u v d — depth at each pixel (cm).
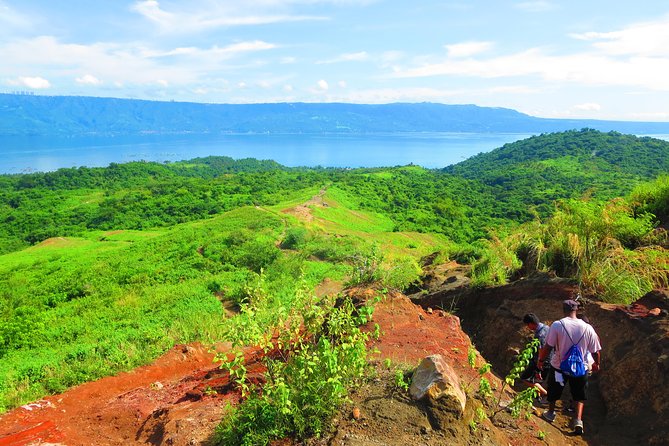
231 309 2086
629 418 486
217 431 443
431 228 7700
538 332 575
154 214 8938
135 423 626
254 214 5719
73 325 1984
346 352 438
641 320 572
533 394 442
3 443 617
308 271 2677
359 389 450
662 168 13475
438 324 706
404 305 765
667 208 997
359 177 12375
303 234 3800
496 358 729
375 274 1090
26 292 3072
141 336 1323
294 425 402
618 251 774
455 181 13562
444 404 411
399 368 497
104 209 9319
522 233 1078
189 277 2905
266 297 509
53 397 872
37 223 9075
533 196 10462
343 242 3969
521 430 442
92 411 712
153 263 3434
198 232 4522
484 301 893
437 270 1271
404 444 378
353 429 395
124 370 1033
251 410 419
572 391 498
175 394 737
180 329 1461
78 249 6009
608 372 551
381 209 9231
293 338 472
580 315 663
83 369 1033
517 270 962
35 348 1731
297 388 416
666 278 727
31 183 13312
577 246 804
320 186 10625
